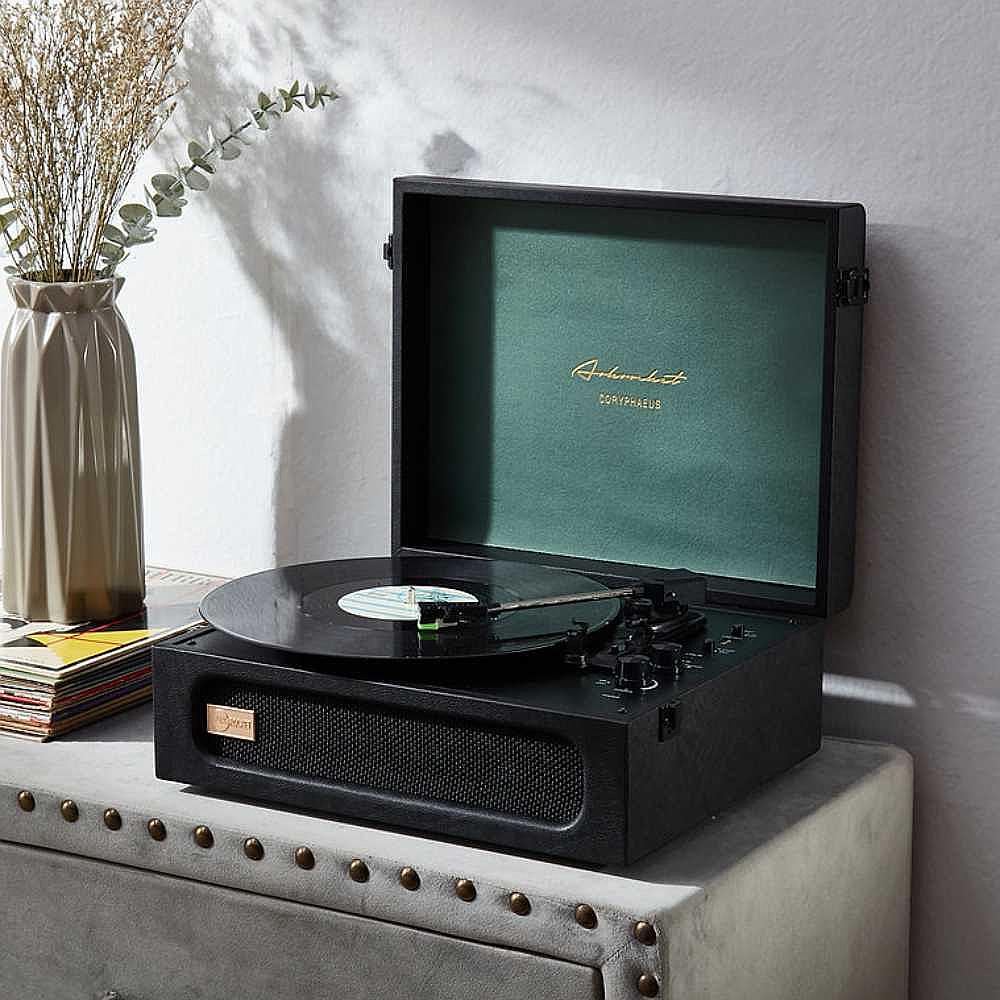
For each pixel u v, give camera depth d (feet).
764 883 4.17
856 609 5.05
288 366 5.93
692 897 3.86
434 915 4.02
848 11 4.76
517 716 3.99
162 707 4.48
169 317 6.11
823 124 4.85
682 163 5.09
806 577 4.95
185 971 4.41
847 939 4.67
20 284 5.28
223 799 4.45
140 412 6.24
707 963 3.92
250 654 4.38
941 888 5.07
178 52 5.74
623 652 4.31
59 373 5.26
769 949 4.23
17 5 5.66
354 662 4.26
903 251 4.80
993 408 4.76
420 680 4.18
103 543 5.39
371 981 4.14
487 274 5.25
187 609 5.57
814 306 4.78
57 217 5.38
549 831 4.02
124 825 4.41
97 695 5.03
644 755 3.93
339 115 5.64
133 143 5.46
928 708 4.99
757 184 4.98
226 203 5.90
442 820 4.16
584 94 5.21
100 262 5.77
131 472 5.46
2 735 4.95
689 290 4.95
